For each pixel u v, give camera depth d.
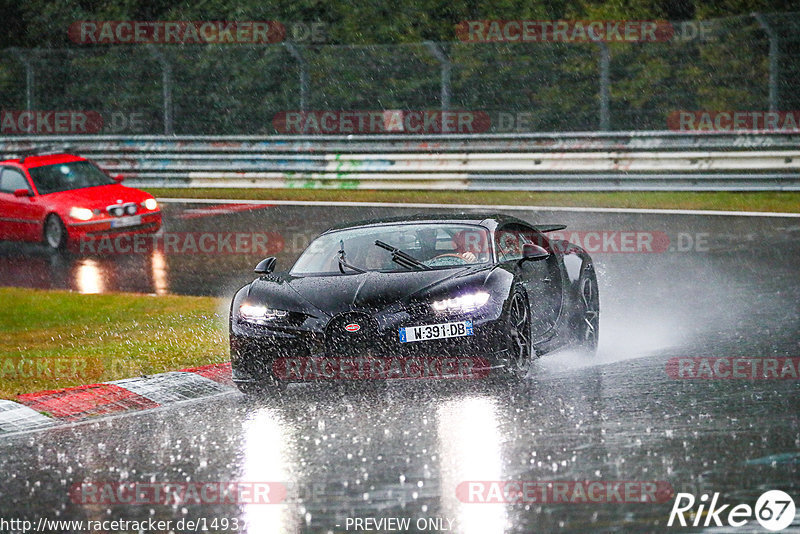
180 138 80.38
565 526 16.45
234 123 104.44
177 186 79.75
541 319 29.33
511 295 26.50
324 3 104.50
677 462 19.38
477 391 25.84
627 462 19.47
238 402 26.41
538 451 20.33
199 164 79.38
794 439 20.67
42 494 19.23
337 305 26.22
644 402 24.16
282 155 77.50
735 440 20.72
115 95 108.19
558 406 23.95
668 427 21.83
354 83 101.38
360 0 104.31
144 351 34.16
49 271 51.78
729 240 51.31
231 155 78.75
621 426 22.00
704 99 92.88
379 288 26.61
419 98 99.94
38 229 57.62
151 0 109.62
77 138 83.00
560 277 30.69
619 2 97.00
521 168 71.31
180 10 108.62
